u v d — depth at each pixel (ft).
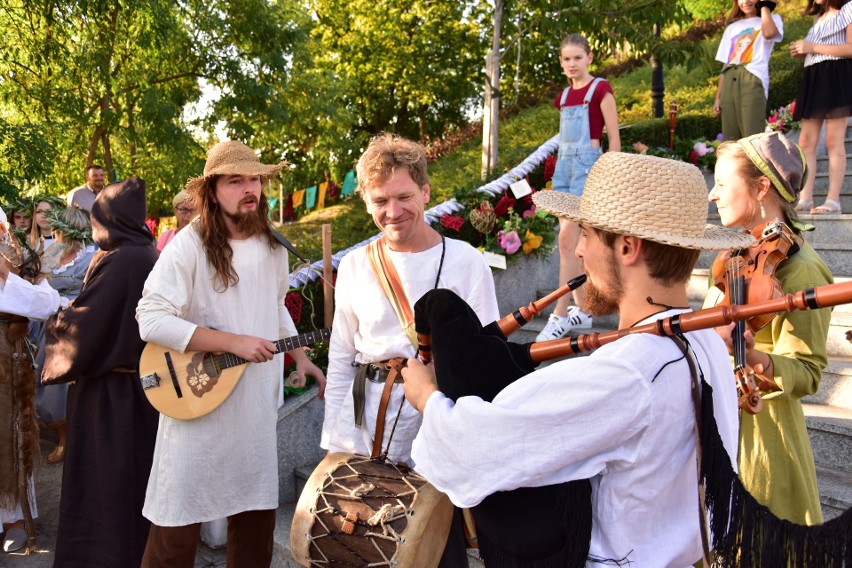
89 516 11.70
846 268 15.44
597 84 16.11
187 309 9.66
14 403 13.02
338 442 8.64
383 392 8.22
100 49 42.55
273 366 10.00
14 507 13.11
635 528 4.71
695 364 4.82
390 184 8.21
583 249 5.33
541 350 5.23
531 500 4.75
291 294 14.40
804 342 7.10
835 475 10.41
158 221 51.52
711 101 30.22
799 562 4.29
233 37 54.44
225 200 9.58
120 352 11.48
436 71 71.97
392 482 7.47
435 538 7.30
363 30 70.08
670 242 4.75
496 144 22.02
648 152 22.29
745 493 4.58
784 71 27.12
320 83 60.64
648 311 5.03
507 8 21.61
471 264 8.59
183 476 9.37
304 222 47.42
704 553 4.70
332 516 7.38
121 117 47.80
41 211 20.39
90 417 11.74
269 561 10.11
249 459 9.64
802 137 17.80
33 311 12.65
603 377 4.57
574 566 4.66
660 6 20.94
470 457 4.75
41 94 42.86
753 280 6.97
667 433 4.65
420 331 5.94
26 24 41.78
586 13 20.51
